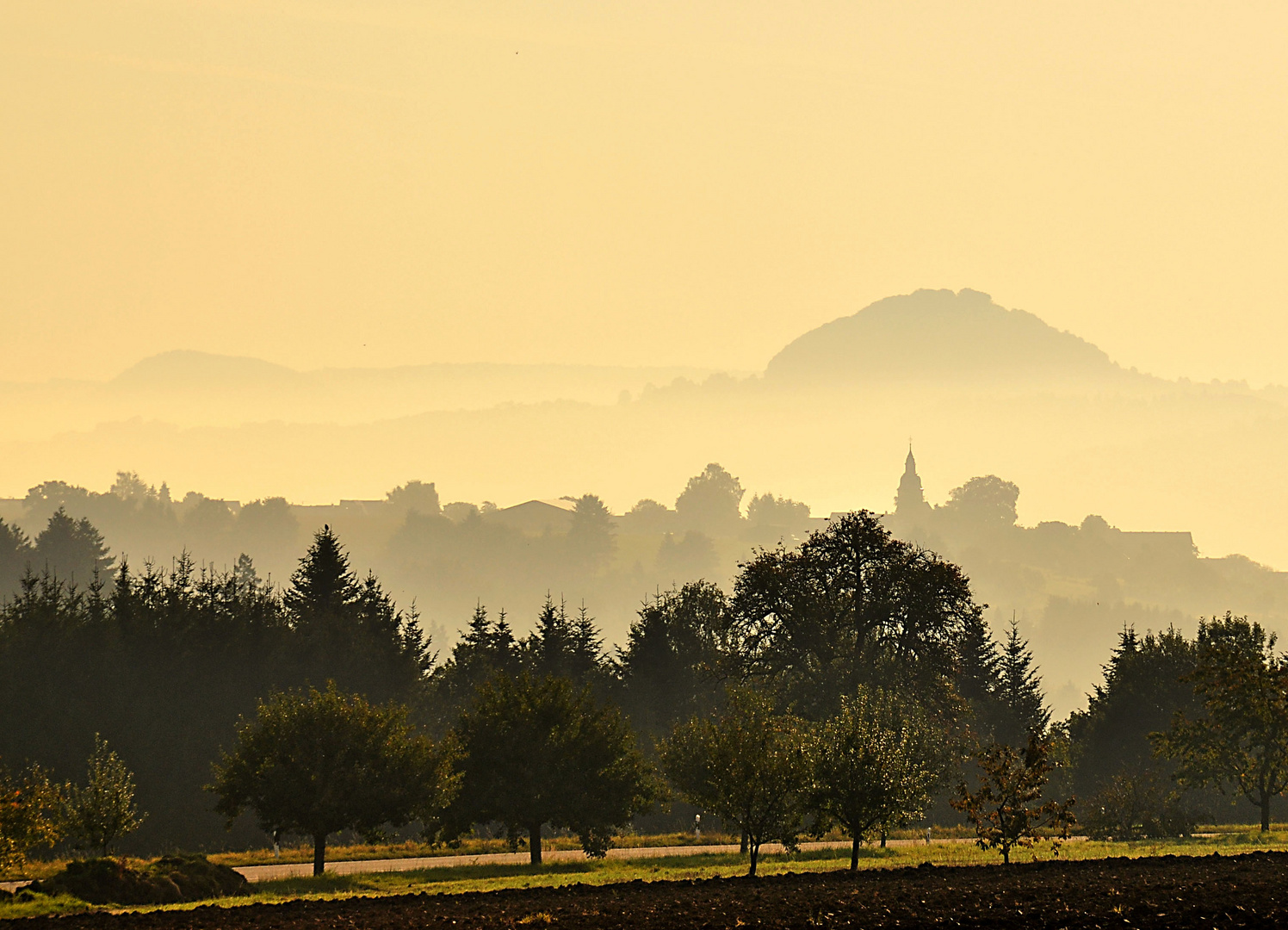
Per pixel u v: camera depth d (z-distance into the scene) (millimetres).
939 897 76625
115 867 86688
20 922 73438
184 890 88812
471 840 140375
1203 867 90312
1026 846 96250
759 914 72375
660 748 130750
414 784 109125
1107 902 73000
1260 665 138250
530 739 116438
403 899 82625
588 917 72312
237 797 107500
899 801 97188
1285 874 84312
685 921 70750
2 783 102250
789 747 99000
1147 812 135500
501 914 74312
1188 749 144875
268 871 108438
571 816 115062
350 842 159125
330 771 106750
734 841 137375
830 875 91688
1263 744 139875
